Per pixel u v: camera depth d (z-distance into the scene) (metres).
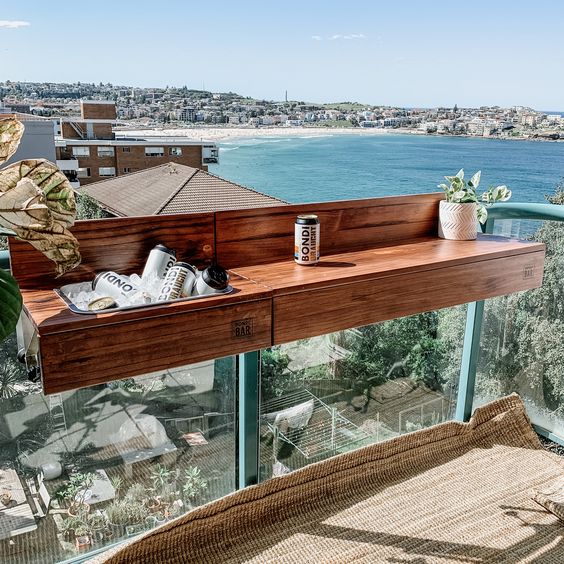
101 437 1.46
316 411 1.83
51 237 1.11
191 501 1.64
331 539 1.57
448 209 1.98
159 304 1.22
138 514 1.55
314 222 1.60
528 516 1.68
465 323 2.12
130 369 1.20
